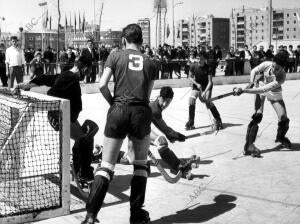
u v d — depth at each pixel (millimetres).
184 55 21625
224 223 4137
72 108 5188
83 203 4598
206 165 6227
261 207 4535
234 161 6445
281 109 7098
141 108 3906
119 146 3939
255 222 4148
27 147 4523
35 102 4270
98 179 3836
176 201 4738
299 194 4938
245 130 8961
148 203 4680
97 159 5914
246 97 15094
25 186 4605
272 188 5160
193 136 8352
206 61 8898
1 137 4926
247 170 5953
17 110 4793
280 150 7141
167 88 6332
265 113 11383
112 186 5258
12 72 14750
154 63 4055
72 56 19922
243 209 4484
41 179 4750
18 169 4535
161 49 21484
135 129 3895
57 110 4195
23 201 4297
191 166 5727
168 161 5434
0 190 4656
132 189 4039
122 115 3867
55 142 4434
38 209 4125
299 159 6539
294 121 9969
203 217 4285
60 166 4215
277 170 5938
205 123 9883
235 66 22672
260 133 8570
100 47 20203
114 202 4691
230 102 13805
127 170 5988
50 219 4168
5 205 4281
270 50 22328
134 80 3918
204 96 8742
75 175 4734
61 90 5121
